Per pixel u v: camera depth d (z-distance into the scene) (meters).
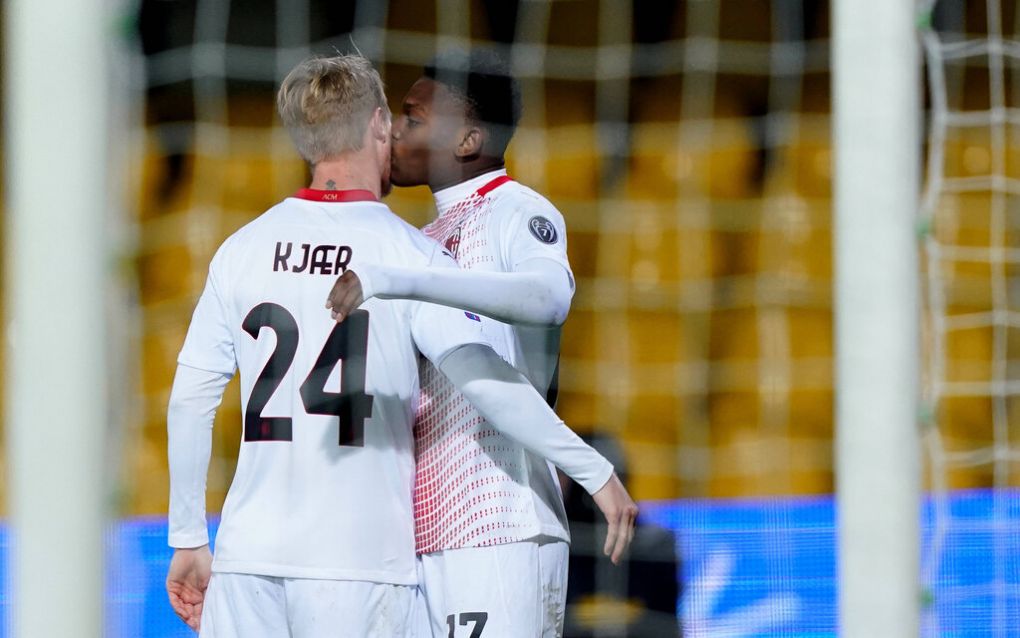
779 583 14.33
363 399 7.77
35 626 5.69
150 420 21.38
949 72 21.83
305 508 7.59
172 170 22.66
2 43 17.34
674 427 23.75
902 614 6.18
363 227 7.94
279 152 22.84
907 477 6.20
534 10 23.53
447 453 8.26
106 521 5.82
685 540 14.32
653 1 24.42
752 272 24.48
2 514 17.11
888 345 6.21
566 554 8.60
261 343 7.84
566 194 24.44
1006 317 22.56
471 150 8.82
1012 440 21.62
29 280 5.71
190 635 13.55
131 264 6.77
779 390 23.97
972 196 22.73
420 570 8.34
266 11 20.31
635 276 24.36
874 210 6.22
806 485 23.69
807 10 24.28
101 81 5.75
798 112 24.53
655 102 24.53
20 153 5.73
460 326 7.79
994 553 13.17
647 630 10.50
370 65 8.50
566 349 23.92
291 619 7.59
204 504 8.21
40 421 5.70
